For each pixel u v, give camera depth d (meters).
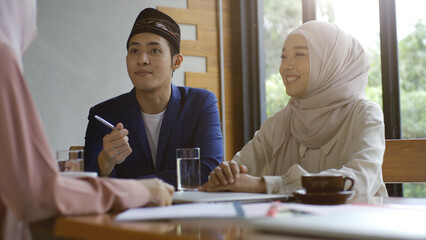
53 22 3.83
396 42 3.11
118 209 1.05
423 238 0.63
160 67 2.15
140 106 2.23
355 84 2.03
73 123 3.87
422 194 2.92
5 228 0.96
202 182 2.08
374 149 1.70
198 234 0.74
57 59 3.84
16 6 1.03
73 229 0.87
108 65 3.98
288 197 1.31
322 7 3.67
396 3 3.12
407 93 3.06
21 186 0.90
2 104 0.93
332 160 1.94
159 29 2.16
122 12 4.04
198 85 4.14
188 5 4.17
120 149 1.82
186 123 2.22
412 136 3.03
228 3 4.32
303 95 2.07
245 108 4.26
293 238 0.67
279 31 4.13
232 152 4.24
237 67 4.31
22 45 1.07
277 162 2.13
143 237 0.75
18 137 0.92
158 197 1.08
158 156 2.16
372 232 0.66
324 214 0.88
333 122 1.96
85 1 3.93
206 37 4.21
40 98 3.78
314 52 2.03
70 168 1.27
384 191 1.76
